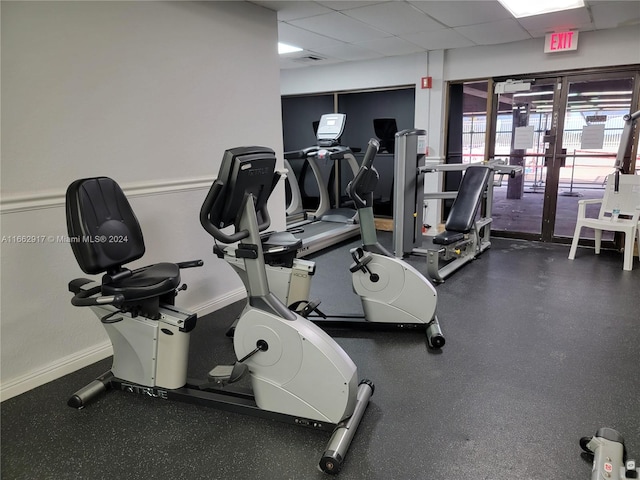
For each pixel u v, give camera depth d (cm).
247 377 256
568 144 534
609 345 283
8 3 219
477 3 373
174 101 309
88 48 255
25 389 246
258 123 382
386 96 657
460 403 226
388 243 587
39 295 249
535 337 297
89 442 204
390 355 278
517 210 731
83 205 205
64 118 249
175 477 181
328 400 196
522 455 187
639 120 484
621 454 171
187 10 309
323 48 548
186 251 332
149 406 230
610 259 480
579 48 496
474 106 596
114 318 226
